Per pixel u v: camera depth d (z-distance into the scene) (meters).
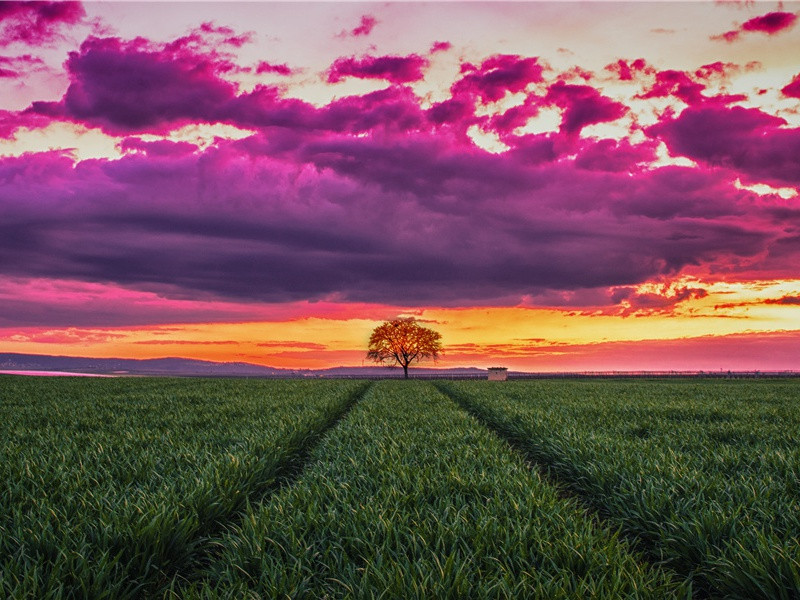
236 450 9.83
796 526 5.70
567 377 92.00
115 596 4.44
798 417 16.72
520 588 4.27
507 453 10.35
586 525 5.71
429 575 4.31
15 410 18.44
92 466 8.21
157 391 30.55
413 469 8.25
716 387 41.81
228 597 4.27
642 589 4.30
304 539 5.39
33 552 4.98
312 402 21.33
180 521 5.60
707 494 6.88
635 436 12.46
